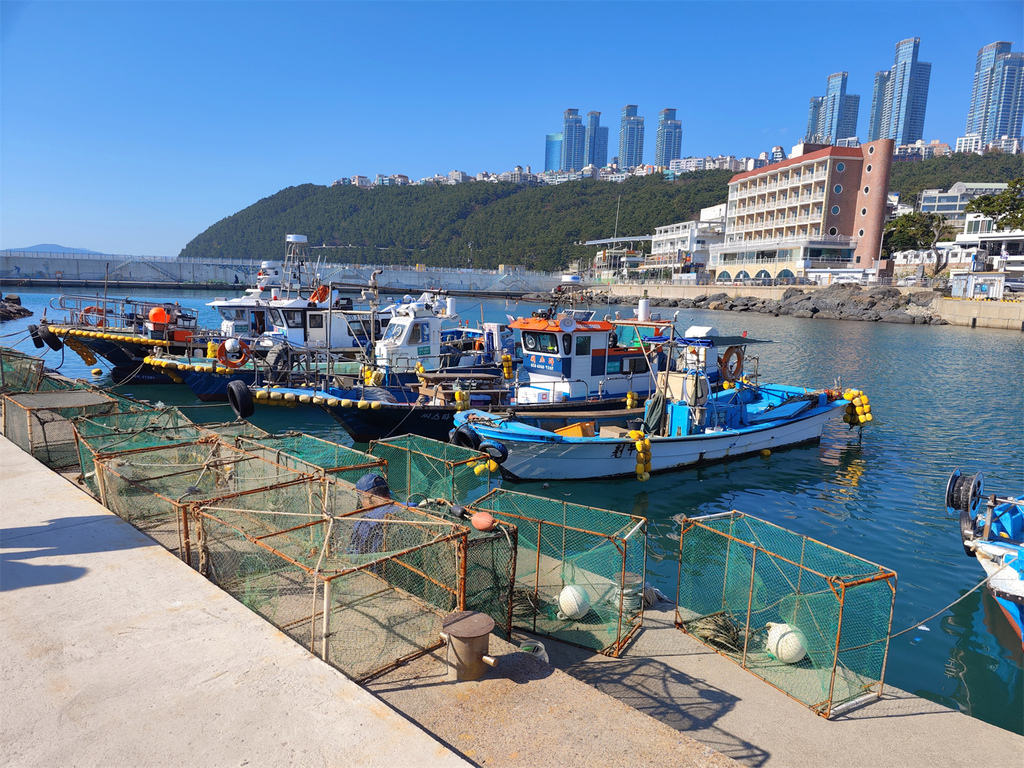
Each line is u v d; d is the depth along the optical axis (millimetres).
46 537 5512
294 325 19844
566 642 5809
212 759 2982
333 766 2977
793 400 16422
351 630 4449
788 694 5266
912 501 12367
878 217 76250
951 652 6922
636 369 16172
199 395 18922
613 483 13102
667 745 3510
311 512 5816
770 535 7926
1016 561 6973
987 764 4609
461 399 14547
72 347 22391
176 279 83438
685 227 104625
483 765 3275
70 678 3576
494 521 5332
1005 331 51094
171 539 5832
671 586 8359
